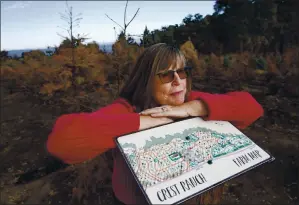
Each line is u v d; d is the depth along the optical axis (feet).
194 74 31.17
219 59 34.88
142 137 2.64
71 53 23.21
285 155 10.96
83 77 23.24
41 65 27.20
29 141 15.51
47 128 17.65
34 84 29.76
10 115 21.07
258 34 66.64
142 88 3.20
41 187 10.07
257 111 3.45
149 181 2.24
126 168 3.12
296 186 8.75
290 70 18.26
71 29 17.01
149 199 2.12
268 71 22.86
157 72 3.01
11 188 10.26
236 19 86.48
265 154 2.94
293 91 17.13
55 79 23.97
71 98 20.76
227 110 3.16
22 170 11.81
